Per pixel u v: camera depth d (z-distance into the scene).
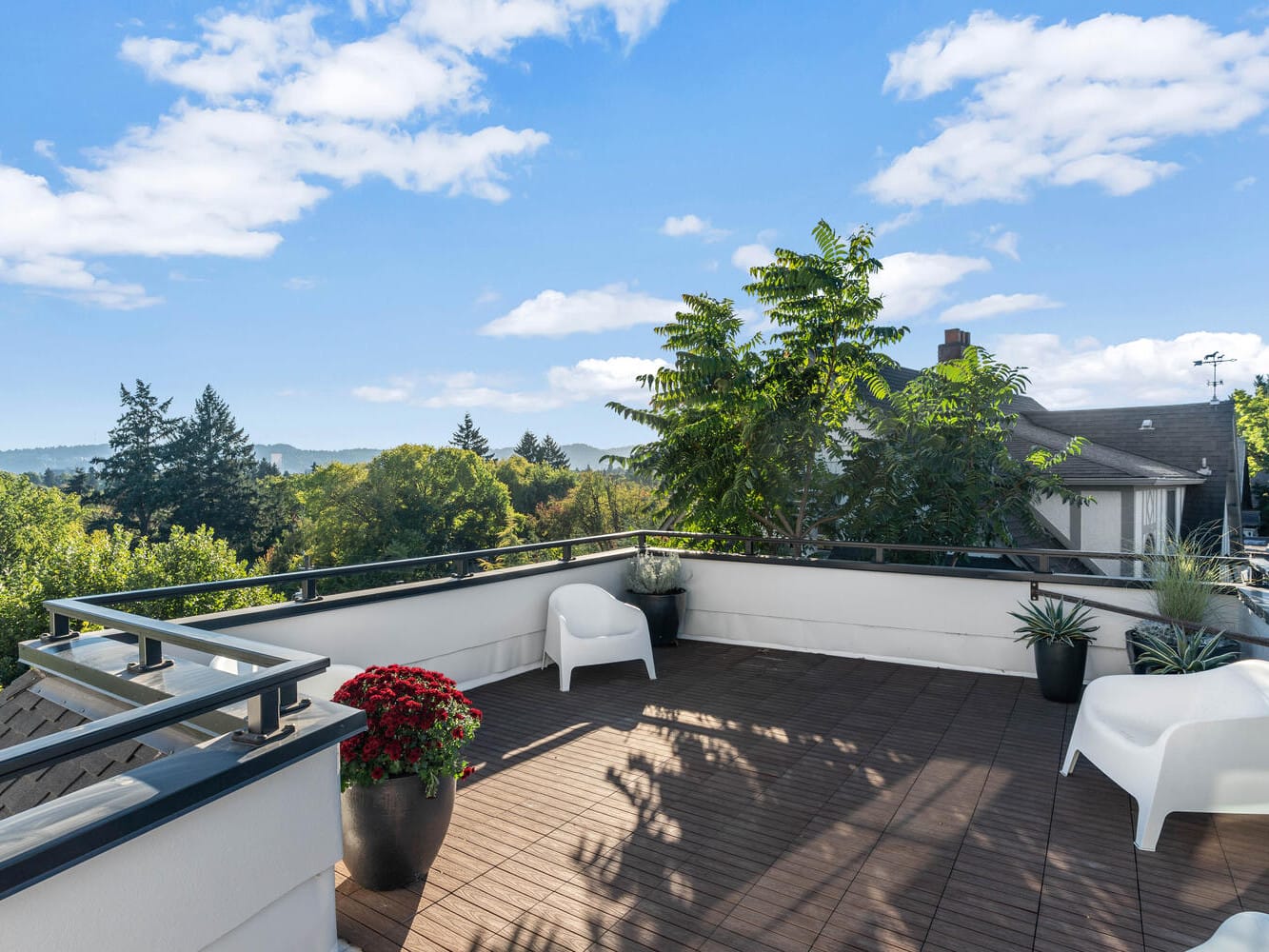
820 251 6.79
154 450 42.66
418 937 2.24
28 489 36.22
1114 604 4.65
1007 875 2.56
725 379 6.66
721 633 6.10
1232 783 2.72
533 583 5.30
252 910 1.76
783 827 2.92
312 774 1.94
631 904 2.41
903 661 5.38
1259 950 1.54
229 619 3.48
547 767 3.53
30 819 1.38
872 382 6.91
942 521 6.50
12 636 16.31
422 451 39.38
